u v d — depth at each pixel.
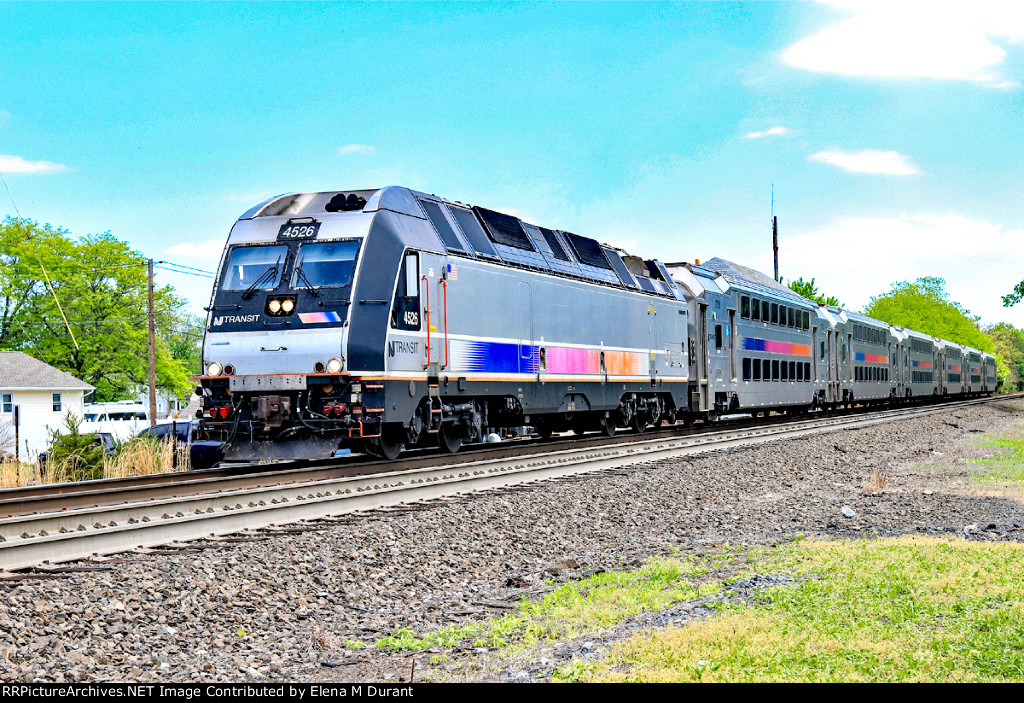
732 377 29.86
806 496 14.99
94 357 53.53
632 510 13.45
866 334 46.34
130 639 6.92
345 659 6.97
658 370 24.73
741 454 20.02
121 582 7.84
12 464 16.91
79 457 17.27
